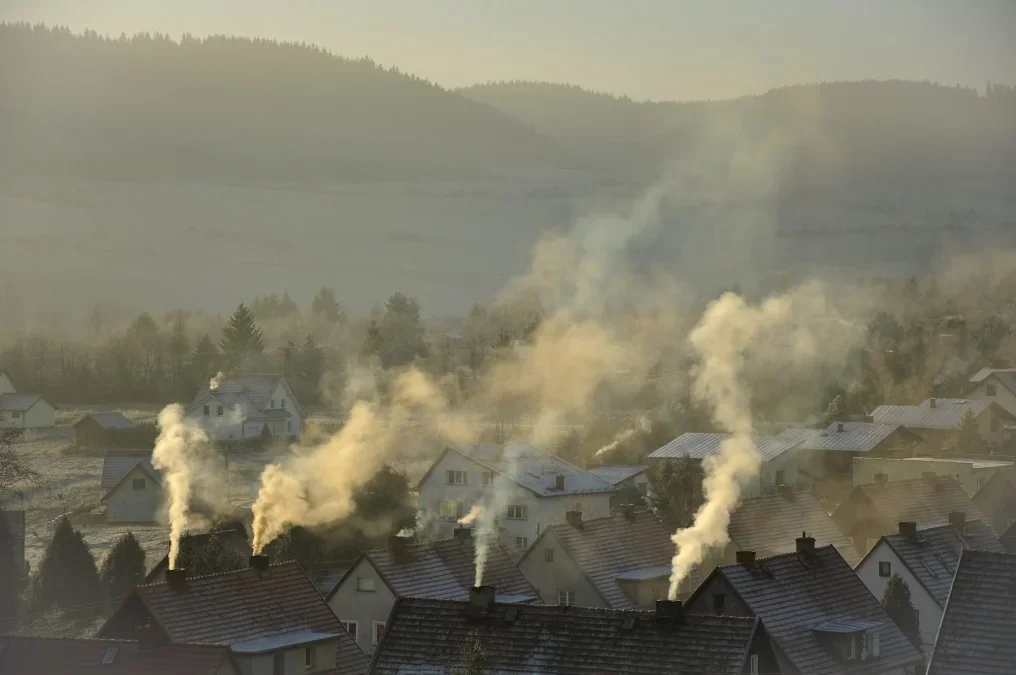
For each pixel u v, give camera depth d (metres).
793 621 94.38
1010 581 67.75
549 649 82.06
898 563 119.44
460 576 116.81
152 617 88.94
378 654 85.31
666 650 79.81
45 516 195.50
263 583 98.06
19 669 83.88
